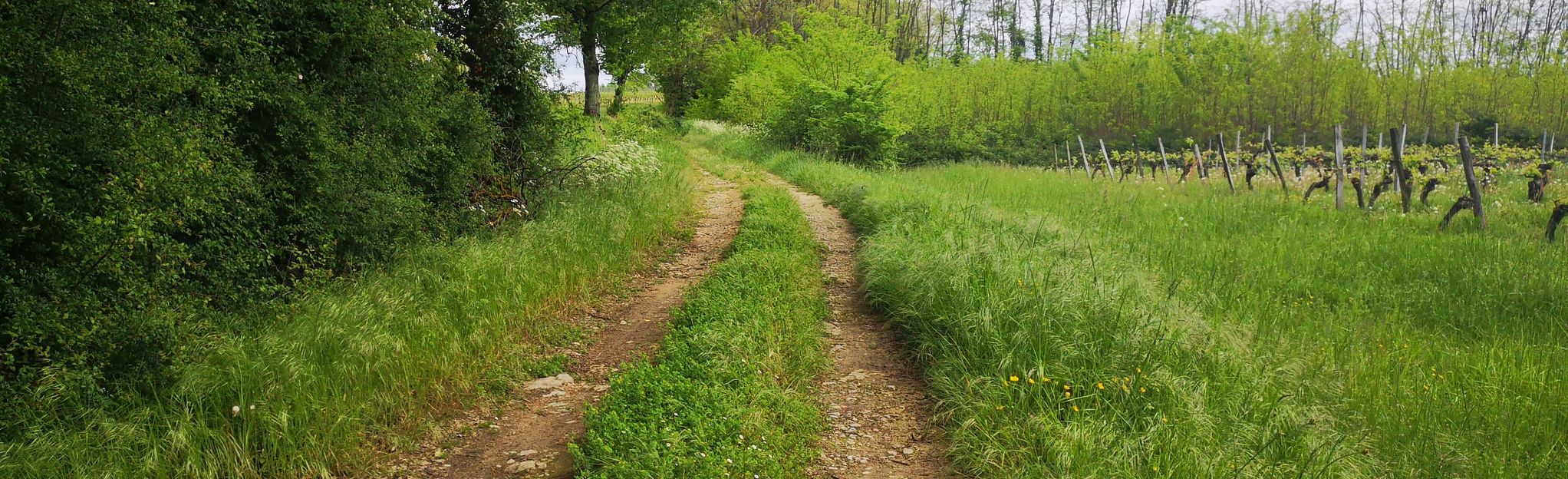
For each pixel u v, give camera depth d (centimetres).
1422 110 3178
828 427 527
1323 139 3281
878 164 2436
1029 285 689
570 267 859
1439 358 631
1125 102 3459
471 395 584
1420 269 905
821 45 2991
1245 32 3409
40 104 454
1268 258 970
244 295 630
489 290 717
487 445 513
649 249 1102
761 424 483
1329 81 3247
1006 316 615
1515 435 495
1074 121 3453
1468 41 3284
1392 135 1310
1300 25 3291
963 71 3572
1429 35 3183
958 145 2923
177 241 596
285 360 510
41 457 405
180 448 429
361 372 531
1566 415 512
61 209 471
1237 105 3353
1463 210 1291
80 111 462
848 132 2455
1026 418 485
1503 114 3070
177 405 465
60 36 459
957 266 737
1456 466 445
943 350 610
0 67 441
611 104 3369
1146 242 1070
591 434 464
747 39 4019
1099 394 502
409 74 827
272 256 654
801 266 925
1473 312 749
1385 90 3228
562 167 1262
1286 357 605
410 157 845
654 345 702
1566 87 2980
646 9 2530
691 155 2577
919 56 4703
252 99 652
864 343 704
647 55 2753
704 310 704
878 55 3023
